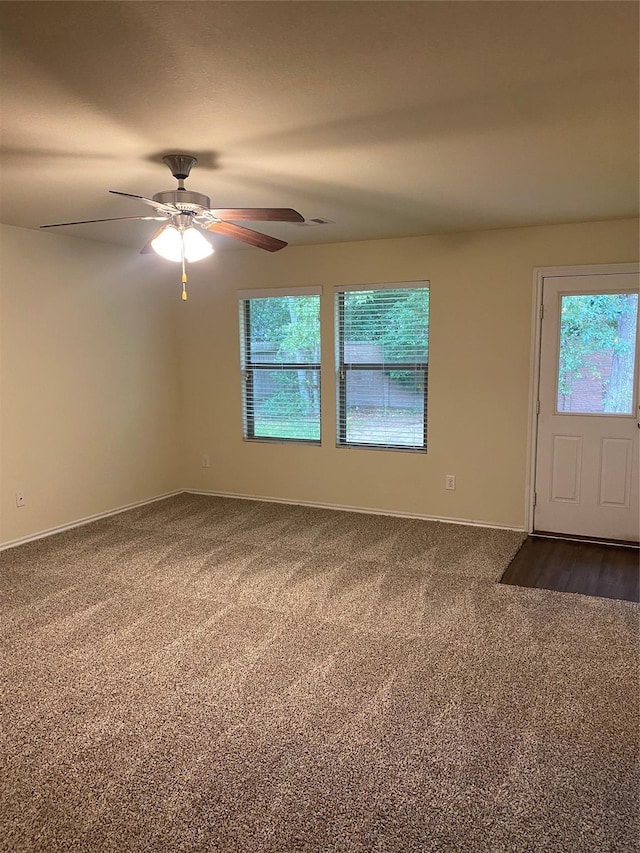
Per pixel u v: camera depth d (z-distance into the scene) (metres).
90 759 2.17
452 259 4.77
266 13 1.58
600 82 2.00
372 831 1.85
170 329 5.85
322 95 2.09
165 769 2.12
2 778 2.08
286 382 5.56
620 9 1.56
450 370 4.89
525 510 4.77
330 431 5.39
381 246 4.98
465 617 3.29
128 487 5.48
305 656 2.88
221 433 5.88
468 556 4.24
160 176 3.06
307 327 5.39
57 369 4.73
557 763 2.14
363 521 5.07
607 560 4.16
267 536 4.70
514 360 4.68
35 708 2.47
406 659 2.85
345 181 3.20
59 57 1.80
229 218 2.89
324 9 1.56
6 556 4.25
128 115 2.25
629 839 1.81
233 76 1.94
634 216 4.15
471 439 4.89
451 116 2.29
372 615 3.32
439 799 1.98
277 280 5.40
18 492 4.48
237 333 5.64
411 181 3.20
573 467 4.61
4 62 1.83
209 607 3.43
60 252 4.70
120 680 2.68
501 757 2.17
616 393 4.43
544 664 2.80
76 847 1.80
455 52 1.80
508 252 4.59
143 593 3.62
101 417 5.15
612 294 4.34
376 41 1.73
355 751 2.21
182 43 1.73
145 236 4.79
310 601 3.51
